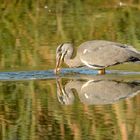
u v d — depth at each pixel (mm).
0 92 16906
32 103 15820
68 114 14664
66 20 28156
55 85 17609
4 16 29406
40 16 29328
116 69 19594
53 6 31312
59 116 14539
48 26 27125
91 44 19406
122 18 28172
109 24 27016
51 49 22500
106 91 16672
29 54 21828
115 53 18938
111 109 14992
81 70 19781
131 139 12914
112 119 14172
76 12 29938
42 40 24578
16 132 13758
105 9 30391
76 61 19609
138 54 18875
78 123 13922
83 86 17391
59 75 19000
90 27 26484
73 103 15742
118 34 25094
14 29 26875
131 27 26219
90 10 30344
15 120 14539
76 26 26766
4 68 19953
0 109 15445
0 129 14008
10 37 25344
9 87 17422
